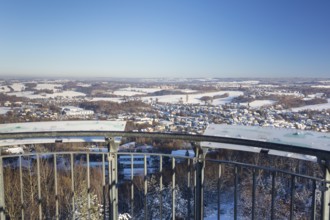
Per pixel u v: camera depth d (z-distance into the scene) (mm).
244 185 9516
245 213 9742
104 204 2861
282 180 8750
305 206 8445
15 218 5527
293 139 2092
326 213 1944
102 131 2516
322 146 1916
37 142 2453
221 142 2227
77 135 2494
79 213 7207
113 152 2654
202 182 2484
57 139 2486
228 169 9008
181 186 8953
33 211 5816
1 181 2705
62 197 7180
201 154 2459
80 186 7699
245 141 2107
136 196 10242
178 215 9195
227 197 10016
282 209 8984
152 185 10062
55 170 2922
